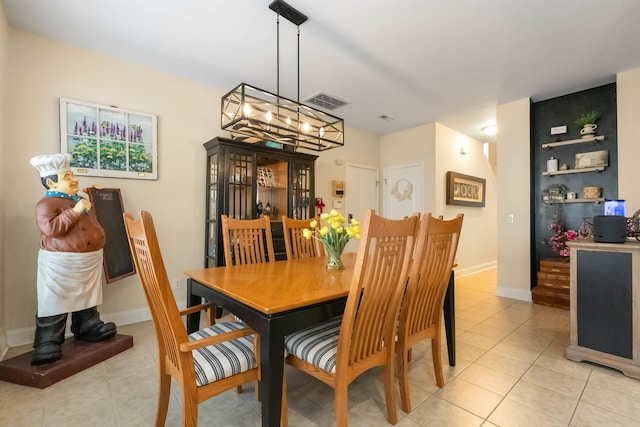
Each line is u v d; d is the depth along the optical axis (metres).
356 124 4.84
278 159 3.62
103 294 2.78
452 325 2.12
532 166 3.85
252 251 2.44
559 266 3.48
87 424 1.52
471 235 5.58
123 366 2.10
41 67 2.50
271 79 3.29
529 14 2.23
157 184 3.08
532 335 2.69
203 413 1.62
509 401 1.73
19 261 2.40
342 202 4.89
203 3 2.12
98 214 2.56
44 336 1.97
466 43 2.61
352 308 1.26
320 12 2.21
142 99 2.98
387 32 2.45
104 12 2.21
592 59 2.87
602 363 2.08
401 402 1.69
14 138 2.38
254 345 1.32
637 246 1.96
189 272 1.93
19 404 1.68
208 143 3.24
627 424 1.52
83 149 2.66
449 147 5.06
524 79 3.29
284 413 1.42
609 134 3.42
